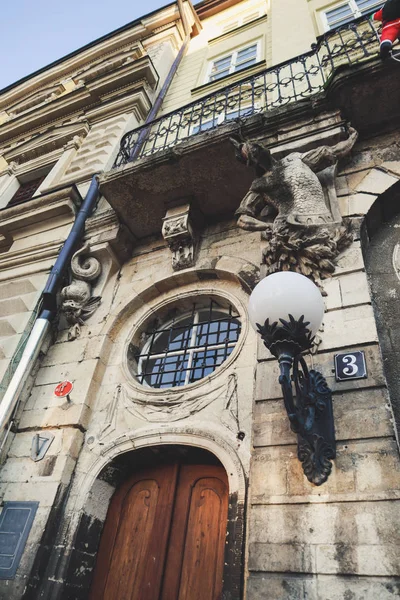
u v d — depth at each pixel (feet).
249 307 8.84
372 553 7.73
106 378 15.74
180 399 13.67
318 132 15.42
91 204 21.11
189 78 32.40
